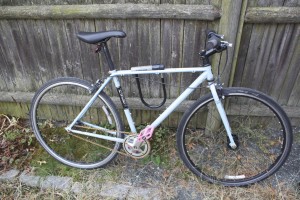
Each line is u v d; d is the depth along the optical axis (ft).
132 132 7.15
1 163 7.85
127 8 6.65
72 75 8.18
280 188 7.07
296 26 6.72
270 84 7.79
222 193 7.04
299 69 7.42
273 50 7.15
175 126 8.82
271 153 7.97
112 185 7.30
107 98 6.87
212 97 6.37
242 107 8.13
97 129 7.45
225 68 7.13
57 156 7.81
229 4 6.24
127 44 7.34
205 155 8.03
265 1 6.44
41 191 7.21
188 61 7.43
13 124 8.98
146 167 7.74
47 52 7.83
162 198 6.98
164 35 7.09
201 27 6.86
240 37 6.75
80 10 6.79
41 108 9.11
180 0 6.56
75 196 7.11
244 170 7.57
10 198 7.10
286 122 6.37
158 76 7.80
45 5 6.98
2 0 7.03
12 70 8.34
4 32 7.60
